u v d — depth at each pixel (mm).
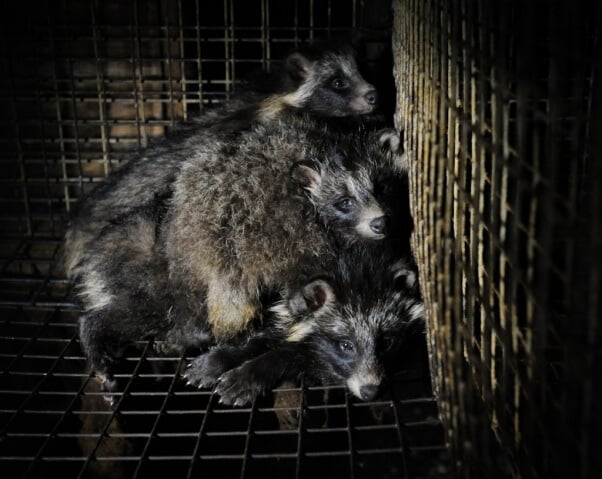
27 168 1320
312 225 991
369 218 991
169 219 1028
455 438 734
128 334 1030
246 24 1398
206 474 1065
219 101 1268
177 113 1305
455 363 721
